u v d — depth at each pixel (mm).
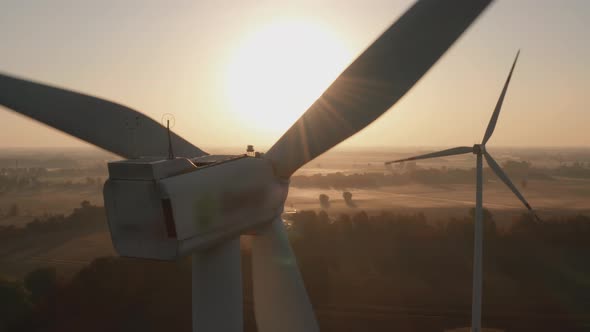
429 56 8555
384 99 8977
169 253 7605
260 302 11023
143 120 11102
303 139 9695
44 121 10055
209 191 8094
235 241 10203
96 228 101062
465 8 8000
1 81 9656
